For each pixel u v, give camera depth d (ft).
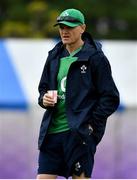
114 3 215.10
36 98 82.58
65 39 44.42
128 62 89.76
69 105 44.32
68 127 44.27
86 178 44.78
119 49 90.48
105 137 86.79
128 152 87.04
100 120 44.14
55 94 44.27
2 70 85.15
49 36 195.42
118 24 218.79
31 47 88.33
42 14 197.88
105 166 86.43
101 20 216.54
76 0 210.38
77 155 44.27
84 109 44.14
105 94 44.24
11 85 83.56
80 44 45.06
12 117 83.51
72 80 44.39
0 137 83.87
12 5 208.03
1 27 204.33
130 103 85.76
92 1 212.64
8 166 84.28
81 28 44.62
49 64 45.88
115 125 86.94
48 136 45.14
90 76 44.32
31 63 86.79
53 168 45.24
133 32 219.20
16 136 84.23
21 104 81.82
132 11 216.95
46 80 46.16
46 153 45.37
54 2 212.23
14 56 87.15
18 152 84.48
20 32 191.01
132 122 86.84
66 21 43.93
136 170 86.94
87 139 44.06
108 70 44.52
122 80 87.97
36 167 84.99
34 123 84.17
